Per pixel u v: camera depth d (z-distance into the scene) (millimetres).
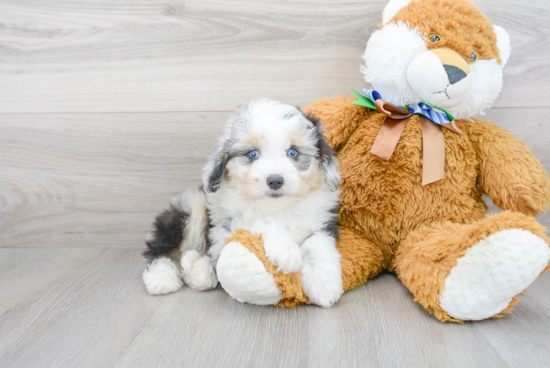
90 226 2365
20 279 1930
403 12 1749
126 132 2289
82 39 2229
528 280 1330
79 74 2258
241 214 1686
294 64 2186
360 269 1724
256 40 2180
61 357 1280
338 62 2170
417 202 1733
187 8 2176
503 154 1676
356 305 1590
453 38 1648
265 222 1664
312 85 2197
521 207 1645
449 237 1504
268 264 1463
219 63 2211
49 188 2352
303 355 1260
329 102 1898
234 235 1530
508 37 1824
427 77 1627
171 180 2316
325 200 1717
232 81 2223
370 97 1799
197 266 1768
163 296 1728
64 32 2227
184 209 1878
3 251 2336
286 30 2162
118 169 2322
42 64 2256
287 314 1529
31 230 2373
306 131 1643
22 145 2322
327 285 1544
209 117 2254
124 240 2369
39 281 1904
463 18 1690
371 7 2113
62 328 1459
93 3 2195
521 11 2055
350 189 1810
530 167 1645
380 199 1766
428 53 1642
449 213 1731
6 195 2357
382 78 1753
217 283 1812
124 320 1510
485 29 1715
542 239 1305
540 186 1620
